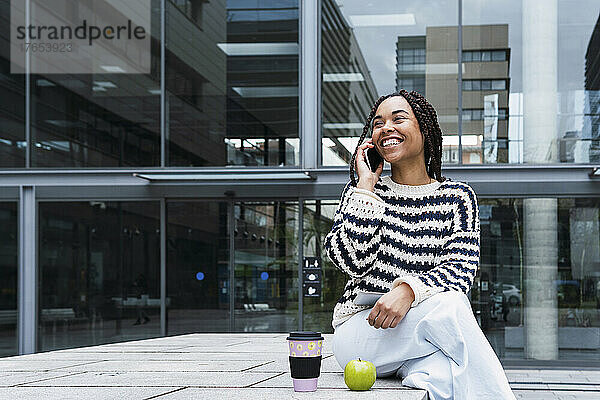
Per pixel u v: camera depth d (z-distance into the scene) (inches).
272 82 495.2
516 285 466.0
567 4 472.7
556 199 465.7
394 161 124.4
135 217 499.8
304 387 110.3
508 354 464.8
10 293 500.4
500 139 472.4
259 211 493.4
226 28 500.4
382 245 123.7
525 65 473.4
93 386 136.0
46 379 153.7
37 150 505.4
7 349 497.4
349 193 128.1
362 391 109.5
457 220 123.1
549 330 462.0
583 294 460.8
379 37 487.8
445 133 476.7
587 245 462.0
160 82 501.7
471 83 477.1
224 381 137.9
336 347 127.6
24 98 506.3
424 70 481.4
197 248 496.1
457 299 114.3
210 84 498.9
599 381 388.5
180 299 494.9
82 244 500.4
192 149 497.4
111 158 502.0
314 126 490.6
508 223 468.8
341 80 489.1
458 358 111.9
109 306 497.0
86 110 504.7
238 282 492.1
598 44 468.8
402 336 118.0
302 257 486.3
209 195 496.1
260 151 492.4
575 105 470.0
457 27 481.1
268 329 487.5
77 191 501.7
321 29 493.4
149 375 156.6
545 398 326.6
